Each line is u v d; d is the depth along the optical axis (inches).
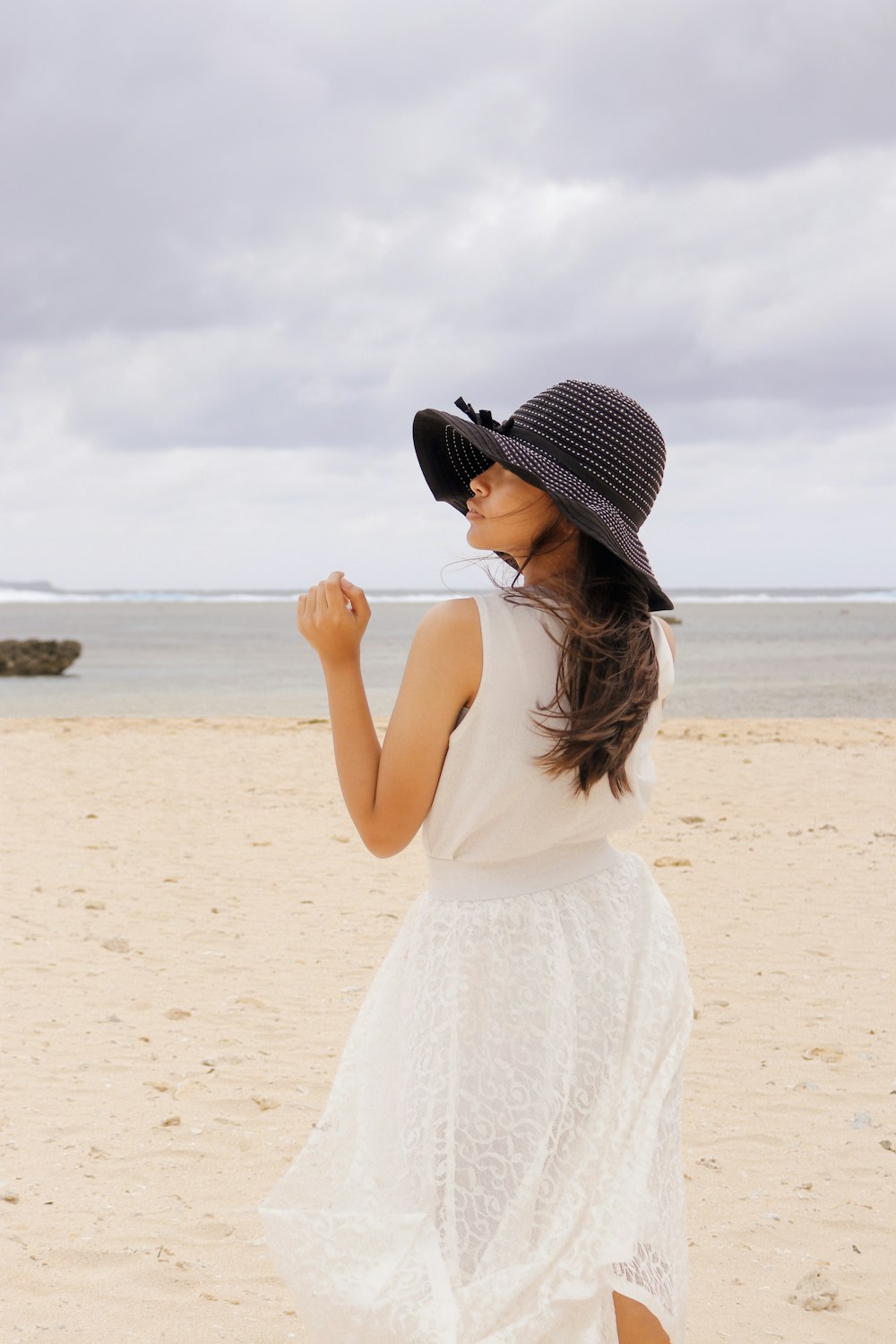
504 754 73.9
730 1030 206.5
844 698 1076.5
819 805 459.5
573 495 74.6
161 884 319.9
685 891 315.3
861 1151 156.9
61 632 3024.1
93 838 384.2
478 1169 70.7
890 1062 191.5
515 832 74.7
